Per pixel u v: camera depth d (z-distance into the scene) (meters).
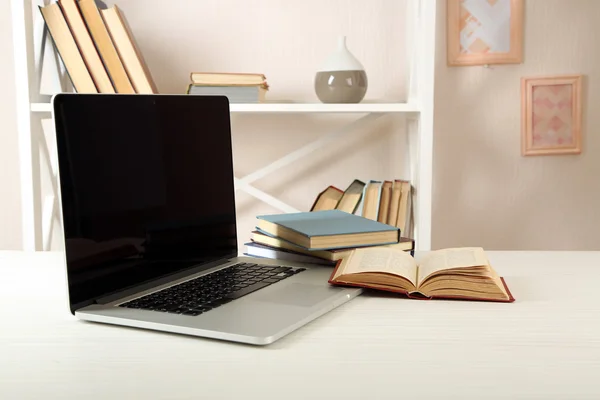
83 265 0.85
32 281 1.06
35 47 1.89
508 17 2.18
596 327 0.80
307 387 0.61
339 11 2.22
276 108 1.87
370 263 1.00
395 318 0.84
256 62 2.25
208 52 2.25
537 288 0.99
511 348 0.72
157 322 0.78
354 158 2.27
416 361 0.68
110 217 0.89
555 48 2.19
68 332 0.79
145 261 0.95
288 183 2.29
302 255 1.15
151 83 1.98
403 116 2.23
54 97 0.80
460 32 2.20
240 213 2.30
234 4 2.23
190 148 1.07
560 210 2.25
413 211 1.96
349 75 1.96
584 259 1.20
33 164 1.87
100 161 0.88
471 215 2.27
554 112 2.21
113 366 0.67
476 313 0.86
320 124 2.26
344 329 0.79
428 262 1.03
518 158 2.24
